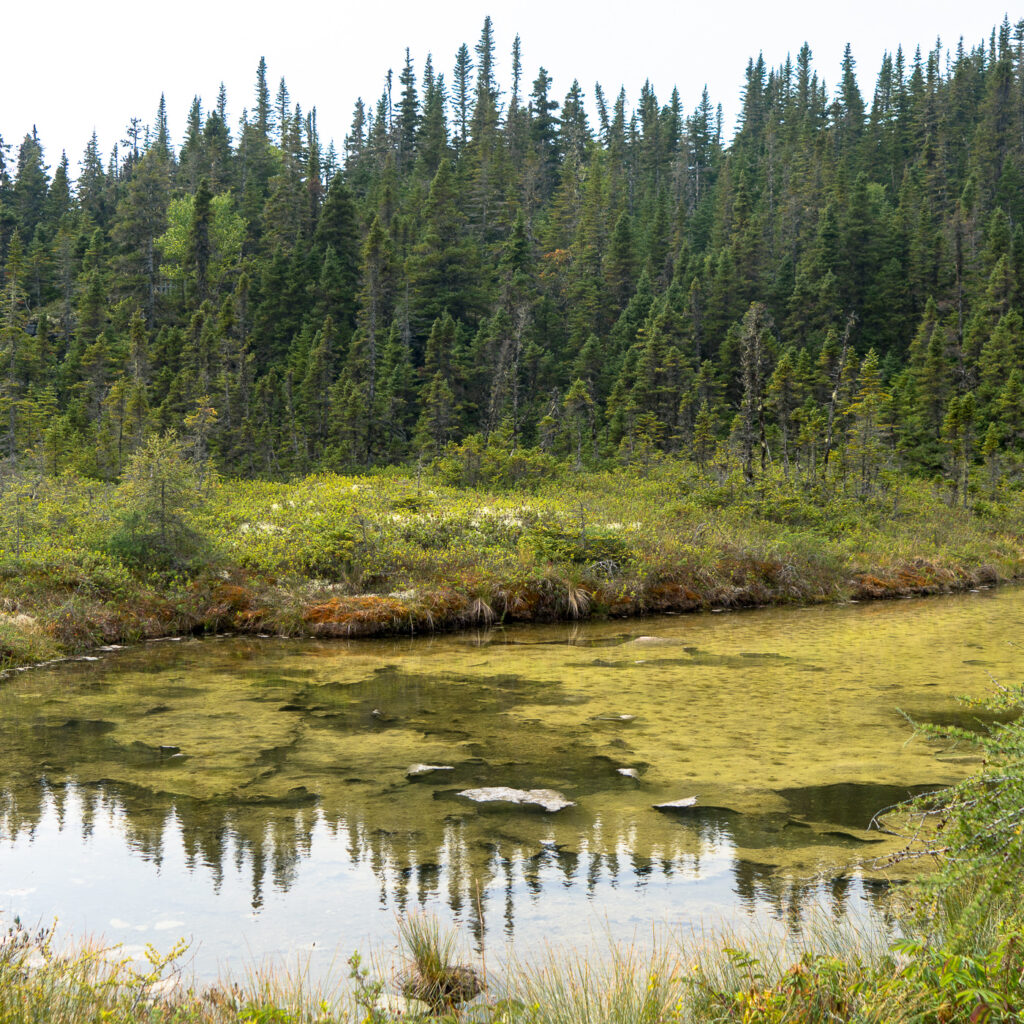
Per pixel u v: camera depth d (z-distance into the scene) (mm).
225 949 4914
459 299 70625
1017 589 24984
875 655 14430
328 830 6730
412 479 34562
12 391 49875
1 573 15680
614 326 67875
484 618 17781
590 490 32875
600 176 97188
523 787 7773
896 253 76062
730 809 7223
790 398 47938
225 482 33125
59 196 101688
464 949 4855
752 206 92375
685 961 4500
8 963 4066
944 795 4535
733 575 21578
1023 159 103312
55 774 8094
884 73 135625
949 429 44094
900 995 3400
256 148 110625
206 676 12703
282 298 66625
